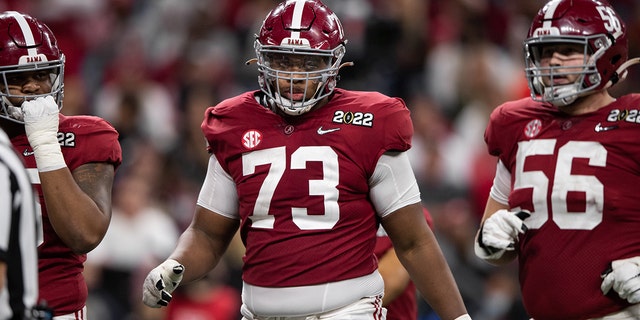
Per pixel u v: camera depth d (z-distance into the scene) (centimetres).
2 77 1416
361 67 3391
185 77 3641
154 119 3334
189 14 4003
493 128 1609
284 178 1412
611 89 3594
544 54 1542
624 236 1492
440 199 2977
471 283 2623
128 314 2678
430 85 3484
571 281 1506
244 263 1462
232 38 3838
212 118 1485
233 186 1484
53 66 1430
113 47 3947
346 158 1416
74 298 1459
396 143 1423
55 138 1402
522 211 1547
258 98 1488
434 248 1459
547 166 1532
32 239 1162
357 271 1422
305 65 1409
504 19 3772
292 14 1418
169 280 1426
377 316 1448
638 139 1493
